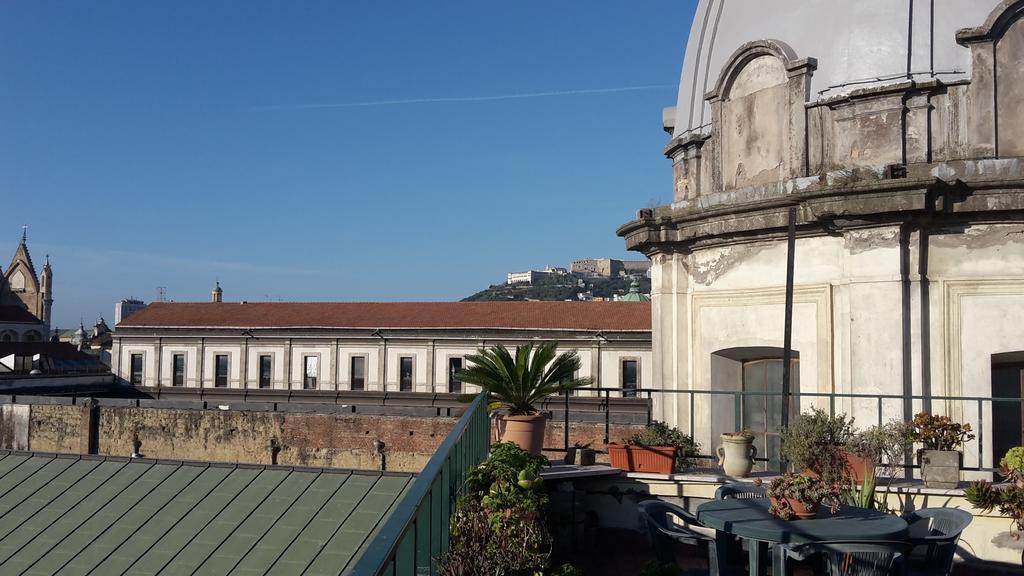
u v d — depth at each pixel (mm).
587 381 13008
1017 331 12859
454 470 8047
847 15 14219
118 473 16203
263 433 32656
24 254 112750
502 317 53281
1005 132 13156
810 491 8570
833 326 13875
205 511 14633
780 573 8242
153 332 58219
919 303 13094
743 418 15859
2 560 13438
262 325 56281
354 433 31781
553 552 11539
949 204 12836
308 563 12922
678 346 16359
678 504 11789
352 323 54875
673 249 16516
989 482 10078
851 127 13906
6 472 16359
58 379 54062
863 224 13234
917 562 10266
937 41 13578
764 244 14891
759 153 15211
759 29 15445
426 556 5758
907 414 12922
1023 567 10344
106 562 13281
